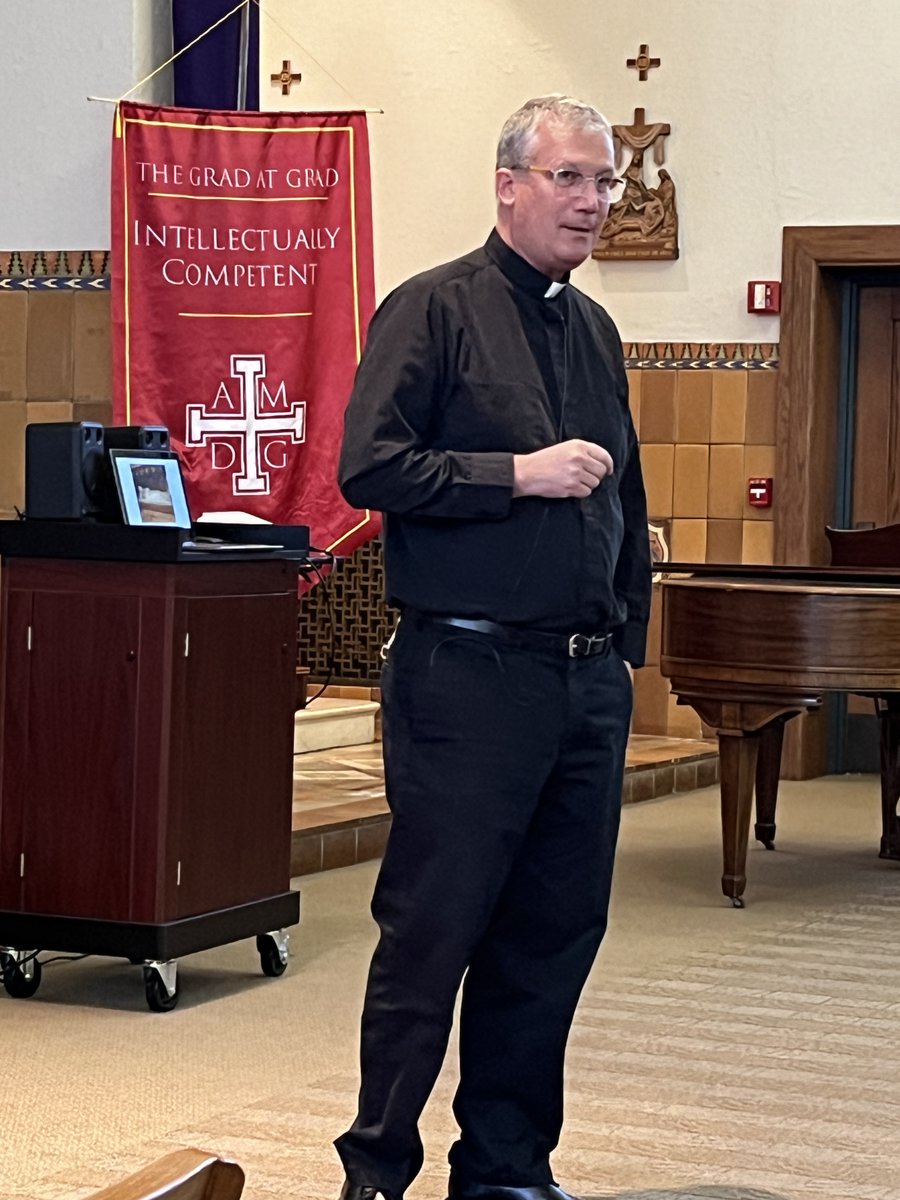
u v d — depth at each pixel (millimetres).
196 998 4797
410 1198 3256
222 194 7164
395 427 2803
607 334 3045
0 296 7559
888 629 5773
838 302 9188
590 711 2939
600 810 3004
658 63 9117
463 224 9461
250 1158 3461
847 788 8875
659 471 9211
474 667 2836
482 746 2830
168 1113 3758
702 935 5633
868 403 9195
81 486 4703
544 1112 3074
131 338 7078
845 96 8859
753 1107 3867
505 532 2820
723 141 9047
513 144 2852
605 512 2916
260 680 4945
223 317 7172
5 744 4766
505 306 2877
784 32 8938
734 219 9047
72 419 7539
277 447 7234
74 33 7332
